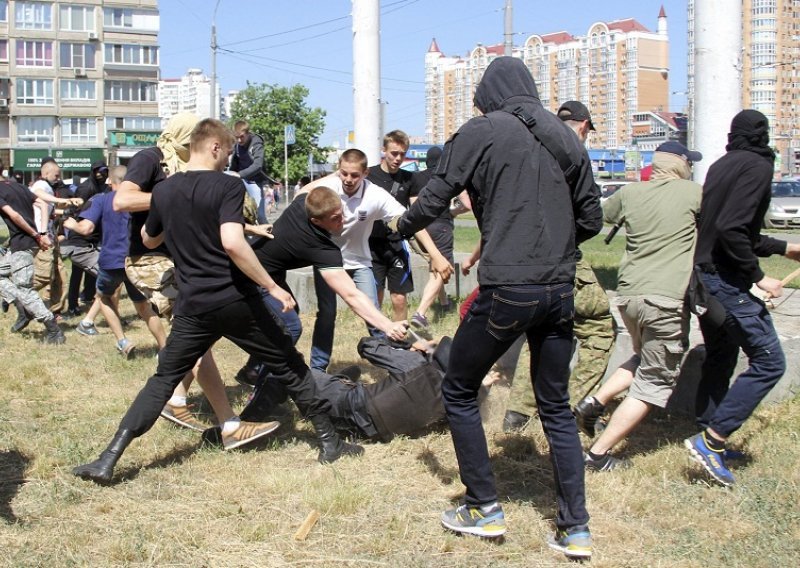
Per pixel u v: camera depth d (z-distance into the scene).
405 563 3.54
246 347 4.53
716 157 7.57
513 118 3.58
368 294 6.20
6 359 7.41
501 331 3.55
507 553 3.63
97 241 8.87
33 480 4.42
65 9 70.12
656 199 4.54
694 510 4.02
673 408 5.55
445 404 3.79
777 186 28.06
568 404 3.73
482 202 3.60
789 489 4.21
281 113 58.00
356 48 10.22
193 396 6.17
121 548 3.58
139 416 4.45
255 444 5.05
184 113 5.28
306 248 4.94
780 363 4.25
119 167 7.70
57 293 9.59
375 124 10.30
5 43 68.94
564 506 3.63
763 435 4.98
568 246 3.56
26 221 8.20
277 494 4.25
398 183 7.04
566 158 3.55
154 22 73.19
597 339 5.17
